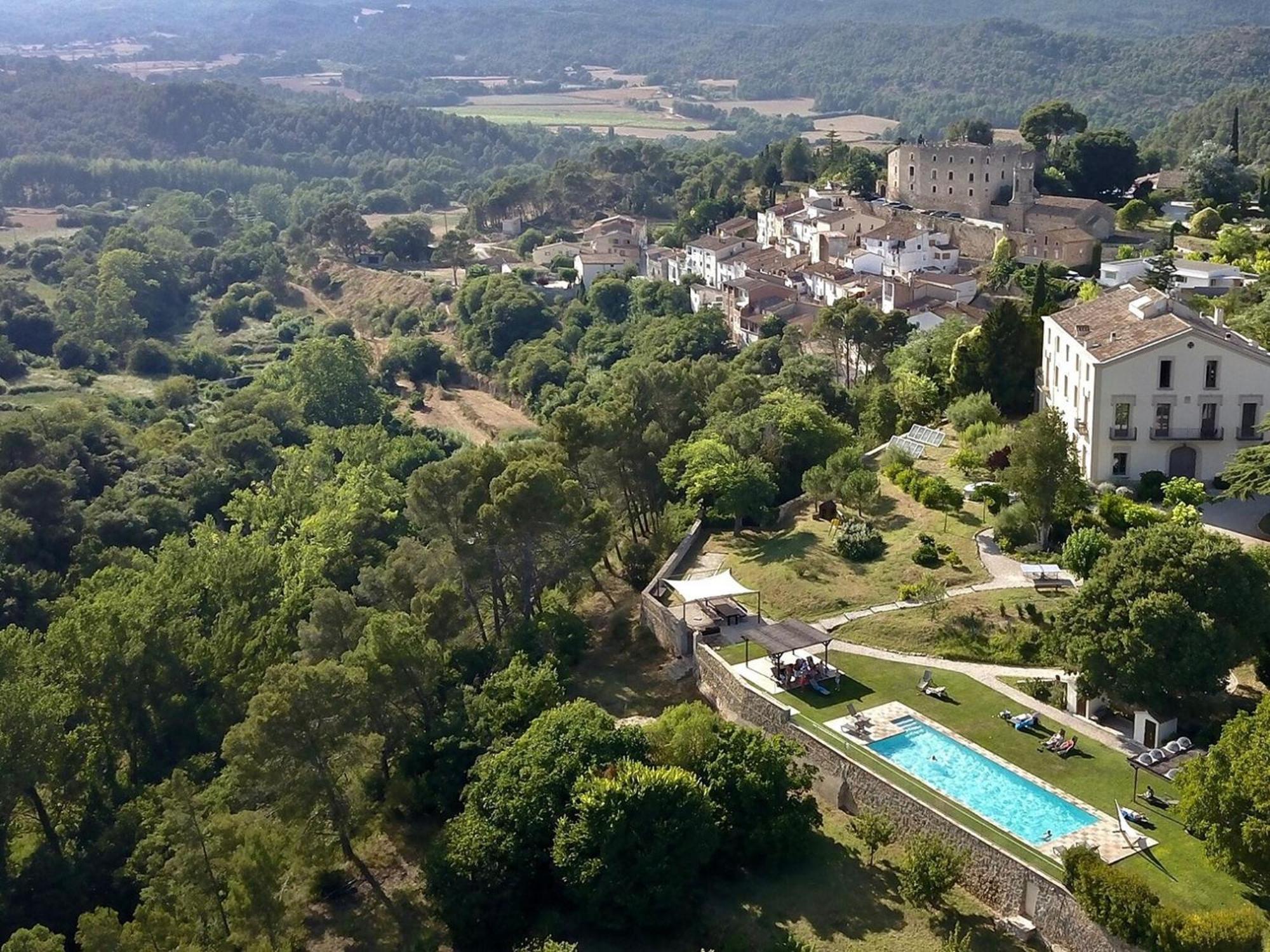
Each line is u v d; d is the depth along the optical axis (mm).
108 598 83938
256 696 64312
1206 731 58750
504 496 77312
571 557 81438
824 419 103812
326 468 142500
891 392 112938
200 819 61188
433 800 66250
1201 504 82438
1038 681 66250
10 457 134000
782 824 57031
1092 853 49312
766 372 153375
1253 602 59500
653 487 101375
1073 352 91375
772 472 97250
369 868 65062
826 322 141250
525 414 192250
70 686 75688
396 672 69812
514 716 67625
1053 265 164250
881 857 57531
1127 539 63062
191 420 179250
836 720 64562
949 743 61688
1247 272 142125
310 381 181125
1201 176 198125
